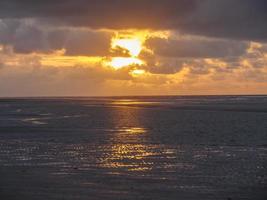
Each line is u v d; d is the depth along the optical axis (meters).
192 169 31.67
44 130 65.69
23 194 24.14
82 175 29.48
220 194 24.33
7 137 55.38
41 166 33.16
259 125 71.81
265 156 37.91
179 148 43.72
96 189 25.38
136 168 32.16
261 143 47.69
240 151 41.28
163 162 34.88
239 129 65.12
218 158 36.84
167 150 42.22
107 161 35.41
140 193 24.50
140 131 64.00
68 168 32.22
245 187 25.86
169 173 30.16
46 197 23.52
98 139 52.75
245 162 34.66
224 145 46.12
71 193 24.41
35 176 29.16
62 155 38.84
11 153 40.41
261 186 26.09
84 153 40.12
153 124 77.12
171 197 23.72
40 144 47.50
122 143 48.44
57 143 48.47
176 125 74.38
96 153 40.12
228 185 26.39
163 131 63.56
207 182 27.23
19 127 71.44
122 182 27.23
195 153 40.00
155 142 49.38
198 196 23.89
